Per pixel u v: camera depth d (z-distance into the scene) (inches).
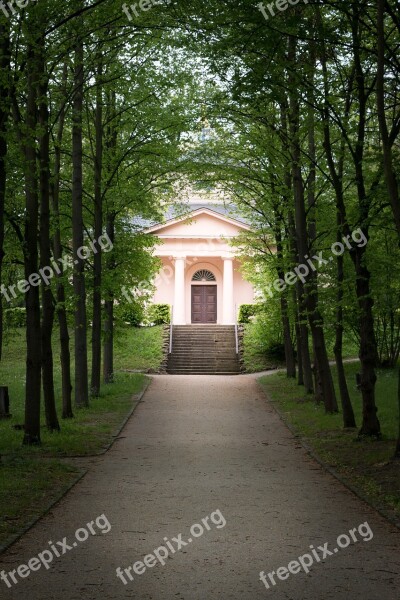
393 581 243.3
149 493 409.4
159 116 940.6
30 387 606.5
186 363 1608.0
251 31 484.1
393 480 435.5
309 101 584.1
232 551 281.6
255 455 577.0
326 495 403.5
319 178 850.1
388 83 601.3
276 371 1507.1
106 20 591.2
